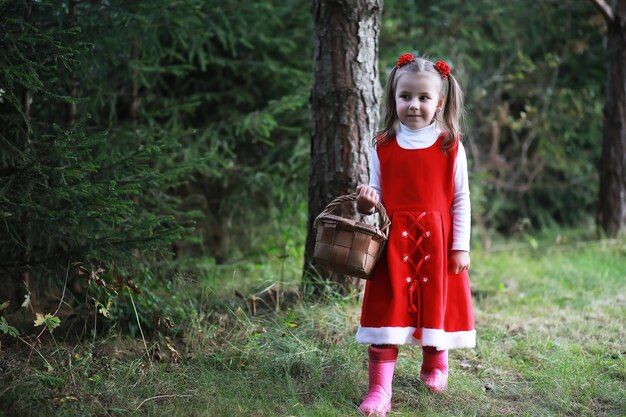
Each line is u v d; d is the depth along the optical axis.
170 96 5.71
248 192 5.95
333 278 4.32
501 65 8.23
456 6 7.26
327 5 4.12
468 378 3.36
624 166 6.87
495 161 8.21
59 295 4.27
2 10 3.44
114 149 4.52
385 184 3.02
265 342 3.71
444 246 2.95
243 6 5.27
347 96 4.15
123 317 3.78
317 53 4.20
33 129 3.90
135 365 3.35
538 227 8.65
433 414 2.94
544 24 8.03
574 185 8.54
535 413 3.02
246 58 5.76
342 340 3.77
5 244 3.69
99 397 3.02
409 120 2.96
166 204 4.71
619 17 6.71
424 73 2.94
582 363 3.51
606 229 6.99
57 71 3.99
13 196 3.24
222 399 3.03
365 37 4.16
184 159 5.10
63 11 4.01
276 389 3.19
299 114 5.86
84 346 3.54
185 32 4.78
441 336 2.87
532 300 4.83
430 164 2.96
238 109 6.00
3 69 3.18
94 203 3.32
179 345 3.70
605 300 4.84
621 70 6.77
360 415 2.90
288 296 4.44
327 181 4.23
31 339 3.52
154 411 2.90
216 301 4.34
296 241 5.92
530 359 3.66
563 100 8.09
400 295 2.90
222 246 6.06
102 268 3.66
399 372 3.41
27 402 2.87
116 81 4.91
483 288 5.22
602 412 3.02
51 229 3.43
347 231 2.83
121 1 4.13
